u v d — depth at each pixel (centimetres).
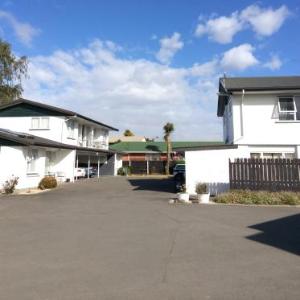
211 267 614
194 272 588
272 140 1959
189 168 1864
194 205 1434
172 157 4753
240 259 663
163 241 810
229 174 1700
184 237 850
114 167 4341
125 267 620
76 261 661
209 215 1176
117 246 768
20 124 3153
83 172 3416
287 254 697
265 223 1030
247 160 1673
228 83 2125
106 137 4403
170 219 1100
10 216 1202
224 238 838
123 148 4888
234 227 970
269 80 2188
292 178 1619
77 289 518
